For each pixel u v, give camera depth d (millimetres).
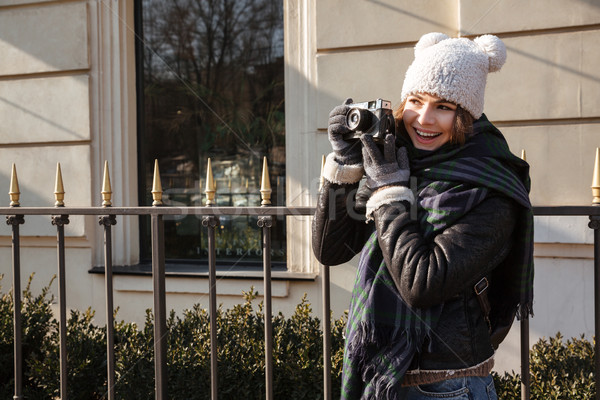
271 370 1971
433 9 3400
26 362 3193
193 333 2865
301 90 3699
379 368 1366
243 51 4309
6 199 4184
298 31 3701
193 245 4355
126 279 3902
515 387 2514
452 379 1366
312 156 3652
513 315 1473
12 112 4152
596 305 1695
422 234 1324
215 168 4352
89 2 4016
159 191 2068
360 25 3516
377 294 1372
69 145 4062
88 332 3152
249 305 2957
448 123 1391
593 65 3145
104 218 2107
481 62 1394
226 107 4344
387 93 3484
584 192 3186
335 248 1570
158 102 4375
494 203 1305
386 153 1377
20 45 4129
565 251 3244
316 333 2734
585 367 2521
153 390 2742
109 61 4062
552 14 3182
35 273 4137
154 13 4340
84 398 2994
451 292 1259
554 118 3219
